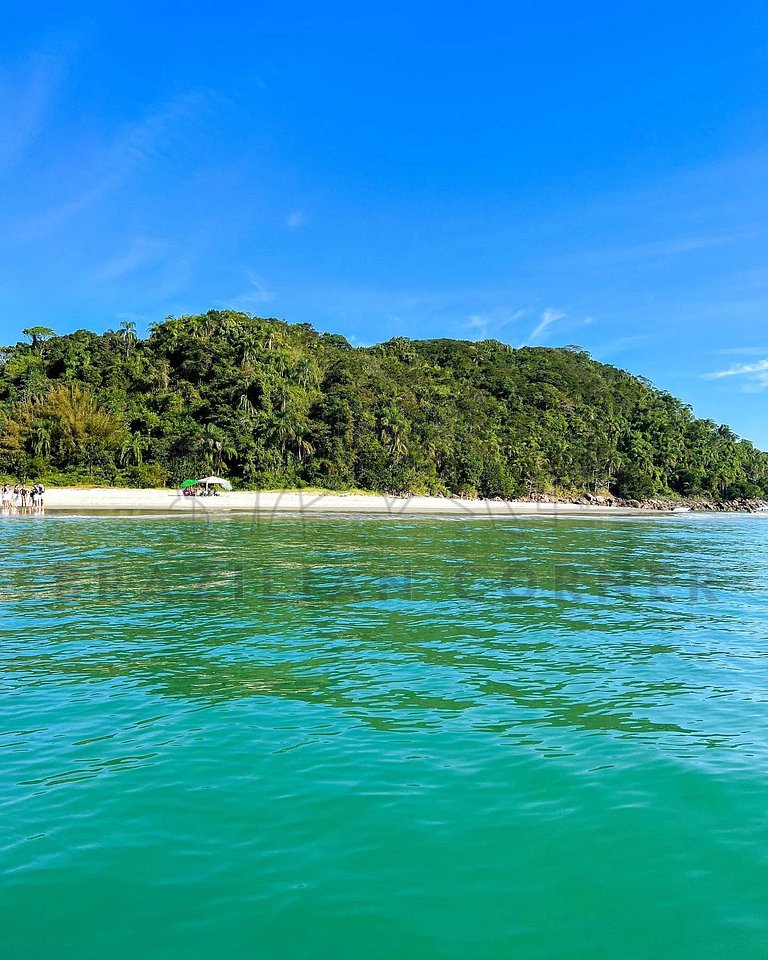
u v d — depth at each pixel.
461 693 9.80
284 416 101.19
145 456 94.25
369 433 109.50
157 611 15.57
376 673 10.76
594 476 141.25
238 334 119.00
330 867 5.39
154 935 4.59
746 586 21.64
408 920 4.78
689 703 9.52
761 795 6.73
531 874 5.36
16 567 22.39
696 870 5.46
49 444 88.69
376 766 7.25
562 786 6.85
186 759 7.35
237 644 12.50
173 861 5.44
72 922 4.70
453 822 6.09
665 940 4.65
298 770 7.11
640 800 6.58
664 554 32.50
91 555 25.95
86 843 5.67
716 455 168.00
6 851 5.54
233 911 4.84
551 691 9.99
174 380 111.19
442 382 154.12
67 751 7.55
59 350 112.81
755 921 4.86
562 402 162.62
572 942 4.60
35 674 10.45
